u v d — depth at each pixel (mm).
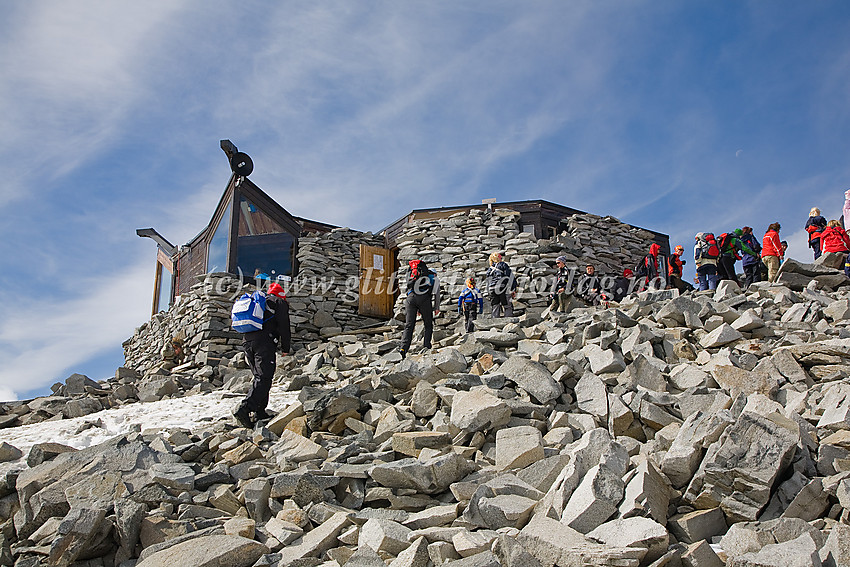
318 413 7457
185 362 15953
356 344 13930
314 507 5520
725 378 7320
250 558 4855
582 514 4684
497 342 10180
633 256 21000
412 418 7266
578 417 6957
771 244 13562
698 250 14672
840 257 12703
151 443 6922
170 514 5527
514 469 5809
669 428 6301
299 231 19609
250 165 17250
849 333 8422
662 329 9742
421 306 11531
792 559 3963
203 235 18844
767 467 4965
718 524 4906
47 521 5613
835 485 4848
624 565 4086
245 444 6953
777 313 10469
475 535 4719
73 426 8984
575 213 20844
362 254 20328
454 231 19625
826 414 6113
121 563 5180
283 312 8078
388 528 4949
